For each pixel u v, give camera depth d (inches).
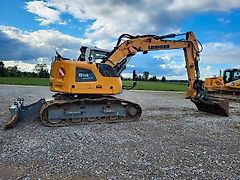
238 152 294.5
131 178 217.0
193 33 596.4
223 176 225.1
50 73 465.7
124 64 521.0
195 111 637.3
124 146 307.1
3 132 366.3
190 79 600.4
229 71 1050.7
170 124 454.3
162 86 2331.4
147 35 548.4
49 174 222.2
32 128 393.4
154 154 280.2
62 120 418.3
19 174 221.1
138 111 475.5
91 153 278.7
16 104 439.2
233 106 804.6
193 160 264.1
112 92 454.9
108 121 447.2
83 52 492.7
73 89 430.6
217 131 405.7
